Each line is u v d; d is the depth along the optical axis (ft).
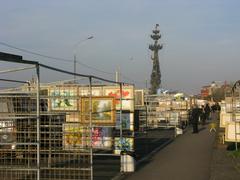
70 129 44.88
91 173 39.96
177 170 51.72
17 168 34.81
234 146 74.84
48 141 43.68
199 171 50.96
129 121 65.72
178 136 106.63
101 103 46.78
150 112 123.24
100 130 59.31
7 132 38.11
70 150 44.21
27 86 57.26
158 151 73.10
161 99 134.41
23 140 40.29
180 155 67.21
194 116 119.75
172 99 142.92
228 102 88.43
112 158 61.41
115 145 59.88
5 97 47.26
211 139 97.60
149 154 68.23
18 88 56.75
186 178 46.19
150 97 134.92
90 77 41.04
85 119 44.45
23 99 46.60
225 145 77.92
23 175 39.60
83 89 61.52
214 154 67.00
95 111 46.73
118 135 64.08
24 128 40.40
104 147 59.77
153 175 48.06
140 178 46.16
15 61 27.50
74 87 60.03
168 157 64.54
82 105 44.47
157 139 97.86
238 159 60.39
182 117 137.80
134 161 51.01
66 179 41.32
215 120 185.68
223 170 50.88
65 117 46.16
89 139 44.19
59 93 58.34
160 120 123.34
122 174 48.39
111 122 46.70
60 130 45.21
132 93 66.64
